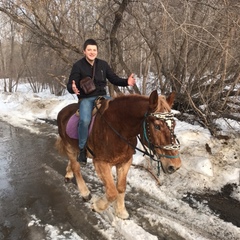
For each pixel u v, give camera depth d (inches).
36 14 335.3
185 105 323.3
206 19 263.3
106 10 337.4
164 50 298.5
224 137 230.1
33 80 709.9
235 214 162.6
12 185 208.2
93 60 154.1
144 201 179.0
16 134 343.6
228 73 252.2
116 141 137.5
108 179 144.6
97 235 147.1
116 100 140.7
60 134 187.8
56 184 206.7
